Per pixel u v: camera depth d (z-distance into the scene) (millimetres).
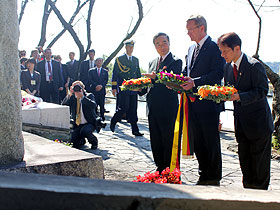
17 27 2342
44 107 7027
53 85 11461
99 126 6539
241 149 3463
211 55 3693
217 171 3676
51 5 13344
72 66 13633
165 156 4301
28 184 907
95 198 941
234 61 3326
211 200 1144
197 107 3664
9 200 860
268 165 3371
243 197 1278
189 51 4012
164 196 1043
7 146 2322
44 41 15250
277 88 6465
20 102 2383
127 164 5312
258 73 3205
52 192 892
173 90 3973
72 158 2600
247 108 3262
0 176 1034
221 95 3045
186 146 3781
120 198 969
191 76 3846
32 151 2811
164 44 4242
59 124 7148
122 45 13453
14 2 2301
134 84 4289
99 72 10461
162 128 4270
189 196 1109
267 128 3277
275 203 1320
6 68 2256
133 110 7953
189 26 3756
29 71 10109
